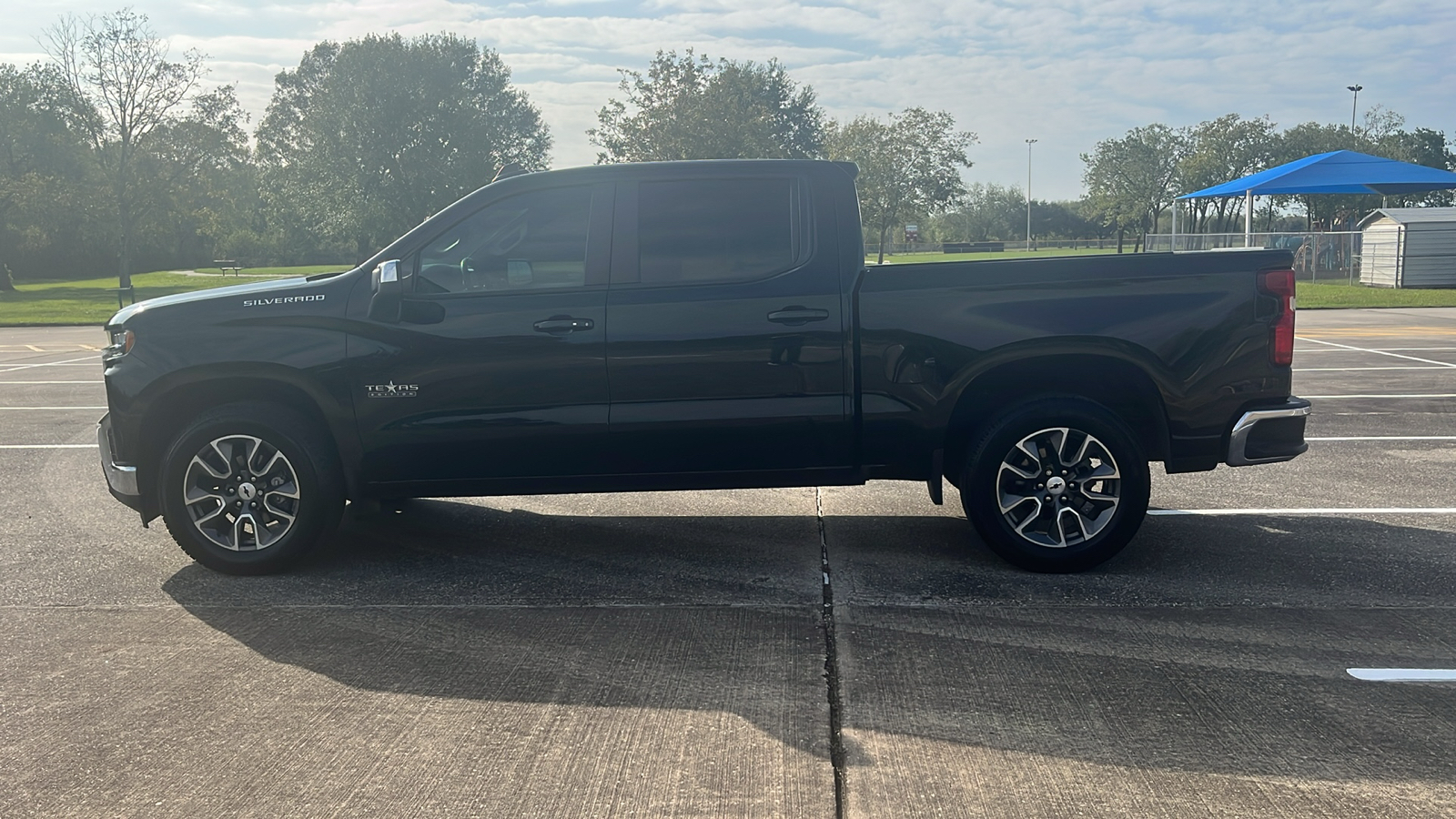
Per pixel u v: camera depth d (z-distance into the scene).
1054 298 5.24
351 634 4.61
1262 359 5.28
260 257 88.88
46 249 78.38
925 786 3.20
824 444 5.35
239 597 5.14
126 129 53.50
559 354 5.27
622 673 4.12
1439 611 4.72
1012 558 5.34
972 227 118.62
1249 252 5.30
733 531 6.31
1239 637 4.43
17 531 6.45
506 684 4.03
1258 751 3.41
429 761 3.41
